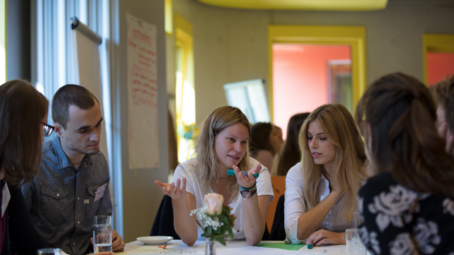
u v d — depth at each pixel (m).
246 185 1.82
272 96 6.42
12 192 1.63
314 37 6.55
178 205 1.84
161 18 3.82
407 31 6.75
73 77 2.73
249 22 6.43
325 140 2.03
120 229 3.06
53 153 1.95
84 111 1.81
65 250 1.95
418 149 1.00
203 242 1.99
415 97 1.02
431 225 0.97
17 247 1.66
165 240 1.92
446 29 6.84
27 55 2.85
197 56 6.02
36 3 2.78
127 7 3.24
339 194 2.02
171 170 4.99
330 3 6.30
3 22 2.67
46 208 1.90
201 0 5.99
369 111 1.07
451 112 1.30
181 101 5.77
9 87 1.40
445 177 0.97
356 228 1.57
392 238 0.97
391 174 1.03
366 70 6.64
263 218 1.93
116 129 3.08
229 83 6.12
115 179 3.07
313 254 1.66
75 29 2.54
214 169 2.05
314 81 6.78
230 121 2.00
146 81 3.50
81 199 1.99
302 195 2.16
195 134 5.41
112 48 3.07
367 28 6.70
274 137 3.61
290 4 6.27
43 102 1.46
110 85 3.03
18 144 1.38
